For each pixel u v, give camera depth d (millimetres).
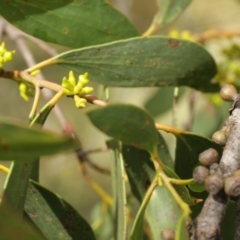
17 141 528
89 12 666
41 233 622
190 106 804
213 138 604
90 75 654
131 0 1162
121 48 653
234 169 577
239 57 770
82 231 625
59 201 626
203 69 679
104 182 1297
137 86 664
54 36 665
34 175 627
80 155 759
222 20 1217
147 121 578
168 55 665
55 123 1120
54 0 655
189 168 639
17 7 651
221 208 565
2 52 629
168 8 711
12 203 588
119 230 639
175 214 644
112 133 575
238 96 615
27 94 645
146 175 650
